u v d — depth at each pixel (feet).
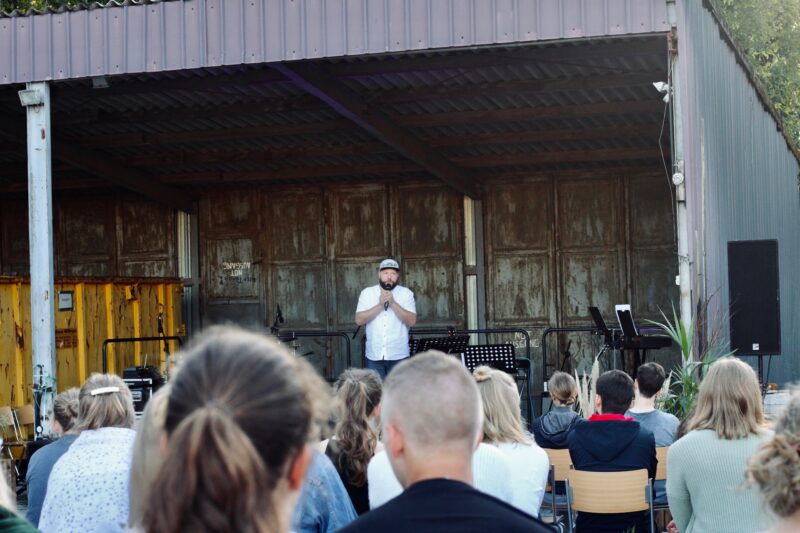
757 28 80.79
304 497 10.35
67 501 9.44
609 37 23.71
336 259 51.24
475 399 6.25
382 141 44.16
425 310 50.08
